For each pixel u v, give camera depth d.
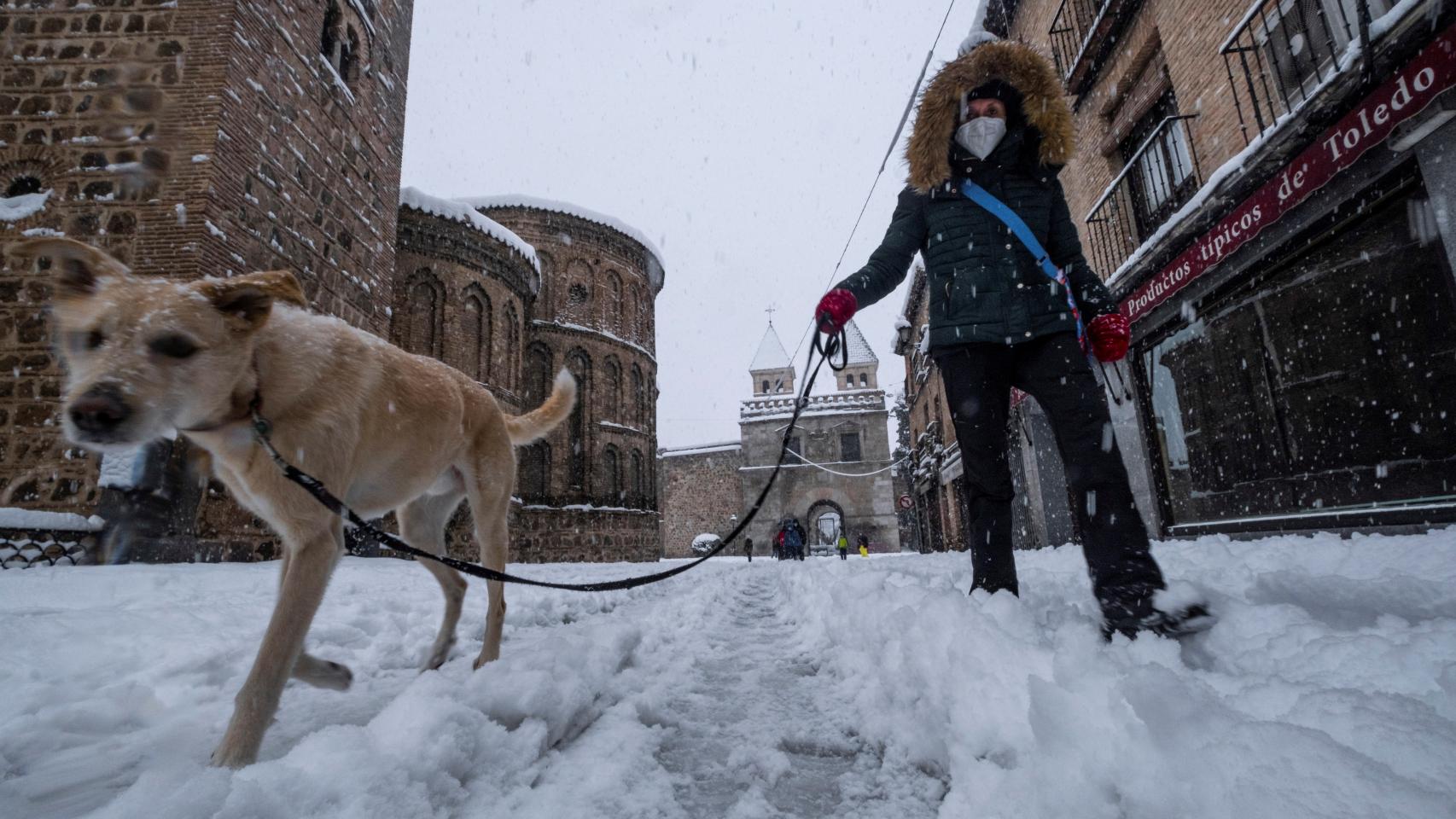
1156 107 8.82
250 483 1.67
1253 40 6.51
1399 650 1.48
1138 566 1.96
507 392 21.80
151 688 2.13
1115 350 2.46
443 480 2.93
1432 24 4.25
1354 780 0.87
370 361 2.05
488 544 2.74
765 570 12.79
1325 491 5.95
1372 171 4.92
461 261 20.67
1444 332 4.71
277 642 1.50
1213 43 7.18
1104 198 8.85
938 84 2.63
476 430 2.82
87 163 9.31
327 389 1.81
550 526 24.61
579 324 29.03
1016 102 2.57
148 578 5.26
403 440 2.23
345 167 12.64
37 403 8.62
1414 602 2.19
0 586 4.63
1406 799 0.82
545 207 29.17
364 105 13.42
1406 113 4.49
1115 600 1.94
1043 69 2.56
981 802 1.16
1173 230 7.26
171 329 1.52
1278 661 1.61
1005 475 2.57
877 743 1.67
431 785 1.21
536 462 25.20
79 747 1.60
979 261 2.48
